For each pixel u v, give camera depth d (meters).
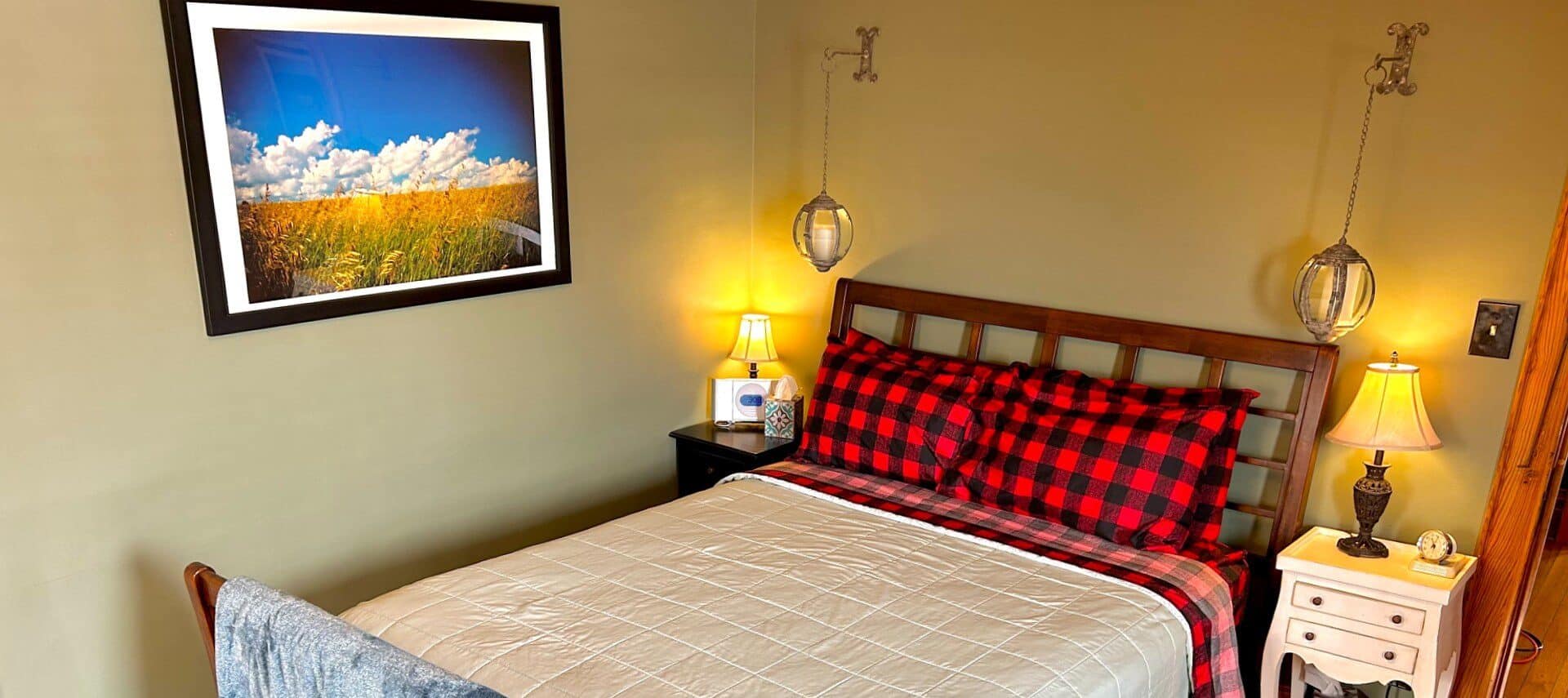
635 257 3.70
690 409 4.06
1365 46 2.70
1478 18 2.54
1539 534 2.70
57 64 2.33
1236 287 3.01
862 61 3.59
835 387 3.45
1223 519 3.12
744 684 2.06
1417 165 2.68
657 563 2.65
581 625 2.30
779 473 3.36
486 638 2.23
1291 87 2.83
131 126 2.46
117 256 2.48
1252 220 2.95
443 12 2.98
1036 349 3.42
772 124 3.96
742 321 3.98
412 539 3.23
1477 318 2.65
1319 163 2.82
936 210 3.59
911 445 3.21
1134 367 3.21
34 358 2.39
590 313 3.59
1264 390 3.01
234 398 2.74
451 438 3.27
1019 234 3.41
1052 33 3.21
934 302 3.59
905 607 2.42
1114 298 3.24
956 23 3.40
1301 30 2.79
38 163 2.34
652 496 3.98
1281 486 2.96
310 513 2.96
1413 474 2.82
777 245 4.05
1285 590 2.71
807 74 3.82
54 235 2.38
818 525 2.93
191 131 2.54
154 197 2.53
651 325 3.82
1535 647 3.68
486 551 3.45
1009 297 3.47
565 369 3.56
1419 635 2.50
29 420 2.40
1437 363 2.74
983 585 2.56
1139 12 3.04
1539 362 2.57
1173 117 3.03
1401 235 2.74
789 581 2.55
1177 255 3.10
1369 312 2.79
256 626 2.06
